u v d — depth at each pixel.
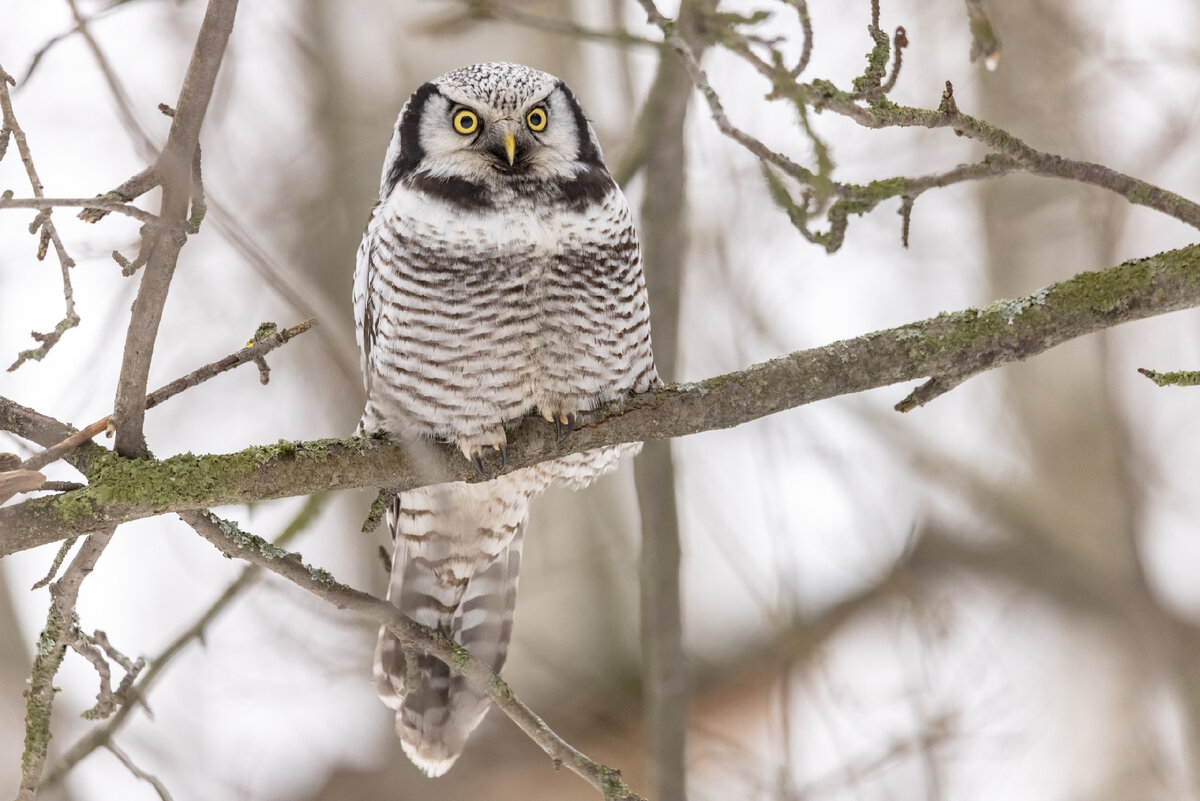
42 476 5.62
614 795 6.78
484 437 8.14
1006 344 6.64
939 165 13.84
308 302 6.21
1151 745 13.54
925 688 11.16
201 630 8.52
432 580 9.40
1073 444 14.24
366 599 6.81
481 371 8.08
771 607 10.77
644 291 8.38
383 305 8.18
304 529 8.95
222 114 9.98
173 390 6.00
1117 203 12.96
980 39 5.67
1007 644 13.00
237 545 6.53
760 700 14.09
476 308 8.02
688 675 9.21
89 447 6.15
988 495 14.16
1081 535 13.95
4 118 5.21
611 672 14.01
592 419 8.13
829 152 5.56
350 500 14.09
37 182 5.26
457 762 13.50
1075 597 14.47
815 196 5.80
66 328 5.39
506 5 9.08
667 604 9.16
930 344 6.72
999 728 12.26
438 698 9.26
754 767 11.47
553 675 13.98
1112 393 12.92
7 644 11.85
